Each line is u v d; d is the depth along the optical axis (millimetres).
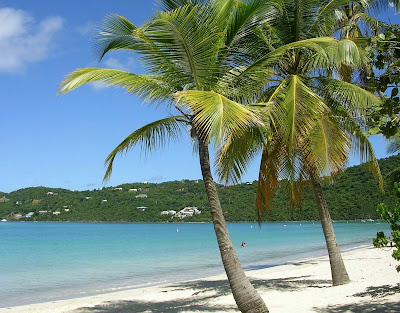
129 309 11273
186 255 30688
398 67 4699
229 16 7777
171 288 15289
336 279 11680
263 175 11406
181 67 7777
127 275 20344
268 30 10258
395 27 4781
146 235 62281
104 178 9008
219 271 21047
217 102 6633
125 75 7535
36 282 18391
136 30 7301
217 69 8055
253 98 10805
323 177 10727
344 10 13703
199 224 117000
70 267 23828
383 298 9188
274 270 19328
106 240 49938
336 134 9953
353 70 12391
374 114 4684
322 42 8289
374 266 16344
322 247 36094
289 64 11219
